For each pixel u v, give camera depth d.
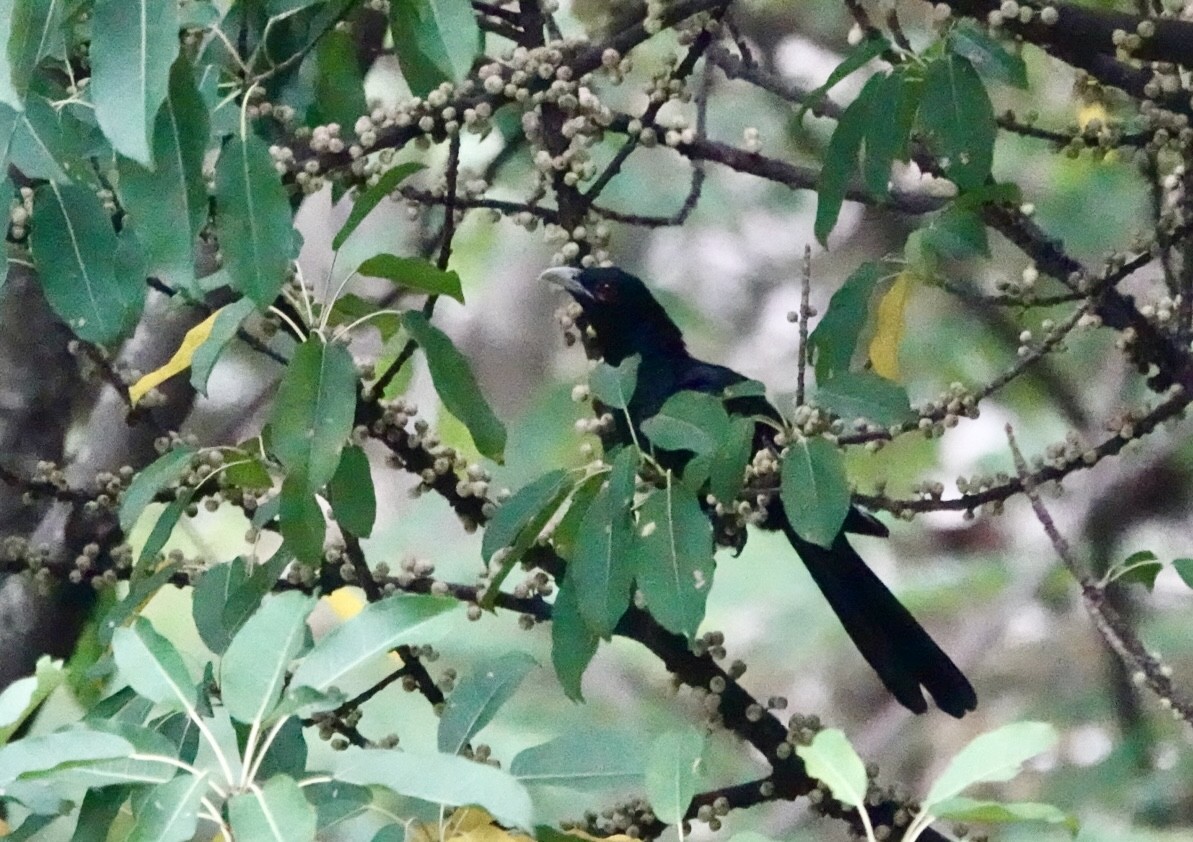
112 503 7.68
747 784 7.49
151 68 4.85
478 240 14.53
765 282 14.74
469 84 7.10
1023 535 13.95
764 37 13.31
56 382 9.98
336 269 12.10
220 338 5.87
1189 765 12.34
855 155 6.64
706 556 5.74
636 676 13.74
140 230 5.38
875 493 8.87
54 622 9.57
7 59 4.94
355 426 7.21
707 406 6.16
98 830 5.15
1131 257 7.90
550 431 14.21
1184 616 12.95
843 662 14.22
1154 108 7.45
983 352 13.21
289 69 6.68
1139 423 7.64
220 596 6.48
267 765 5.42
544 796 7.42
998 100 11.96
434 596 4.73
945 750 13.43
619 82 7.53
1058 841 11.50
